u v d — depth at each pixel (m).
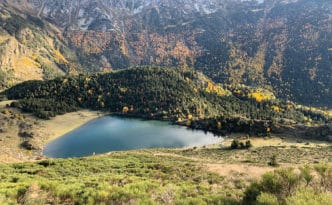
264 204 15.87
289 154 101.44
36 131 184.75
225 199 19.30
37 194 23.59
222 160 83.44
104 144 177.00
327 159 86.62
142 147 171.88
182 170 56.03
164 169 58.47
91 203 21.05
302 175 18.25
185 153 115.12
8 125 183.25
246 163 71.88
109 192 22.47
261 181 18.17
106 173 51.59
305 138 154.38
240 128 187.75
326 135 151.38
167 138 191.00
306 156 95.19
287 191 17.33
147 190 24.17
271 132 168.62
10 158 109.19
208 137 189.88
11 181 38.12
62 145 172.12
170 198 21.66
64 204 22.30
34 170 52.94
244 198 18.47
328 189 17.94
